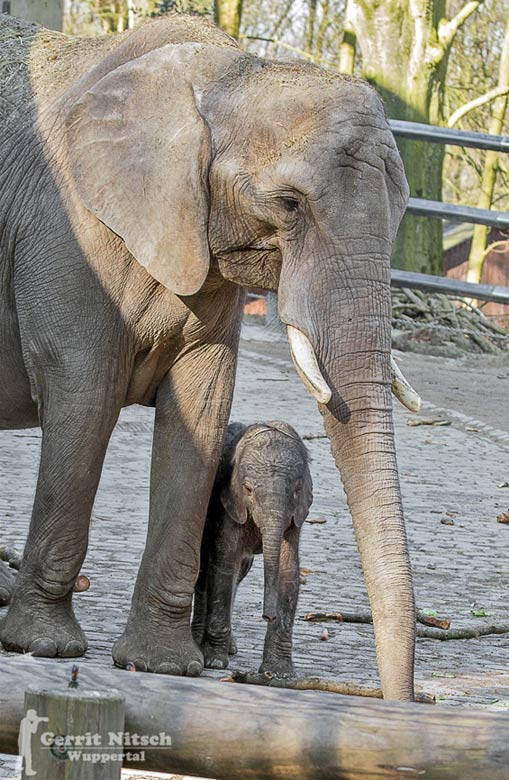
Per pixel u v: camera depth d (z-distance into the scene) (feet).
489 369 91.66
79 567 30.55
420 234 116.67
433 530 49.75
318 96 26.58
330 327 25.43
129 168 27.76
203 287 28.78
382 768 15.49
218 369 30.37
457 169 193.16
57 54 31.65
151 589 30.27
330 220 25.68
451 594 40.34
